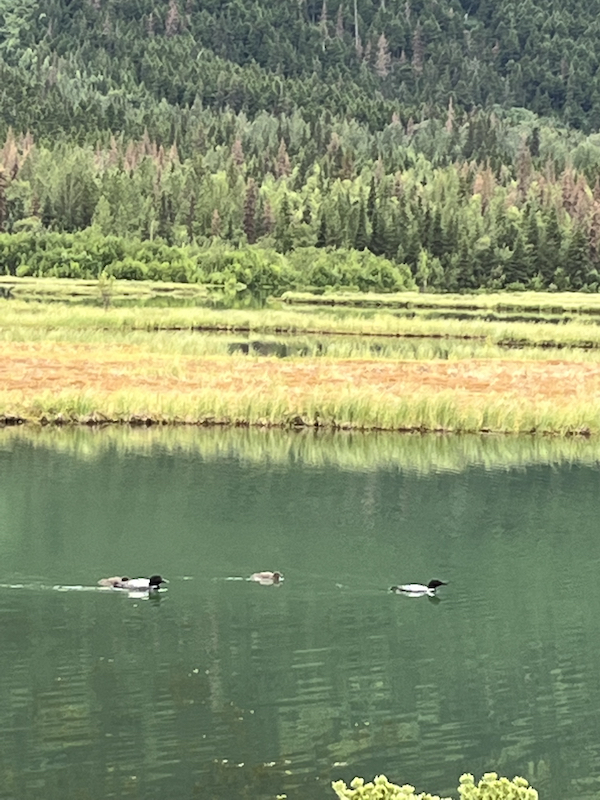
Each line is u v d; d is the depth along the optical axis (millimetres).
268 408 43719
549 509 31641
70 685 18391
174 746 16547
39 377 49188
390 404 44250
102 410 42844
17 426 41719
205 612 21844
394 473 36000
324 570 24812
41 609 21703
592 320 112938
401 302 139500
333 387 48781
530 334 81875
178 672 19000
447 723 17609
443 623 21859
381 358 62250
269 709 17812
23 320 76312
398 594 23422
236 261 162375
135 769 15891
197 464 36031
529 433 44688
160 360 56594
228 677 18891
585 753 16875
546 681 19328
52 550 25500
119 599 22375
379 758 16484
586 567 25891
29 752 16281
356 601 22906
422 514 30625
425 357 64438
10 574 23703
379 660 19906
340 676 19172
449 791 15641
